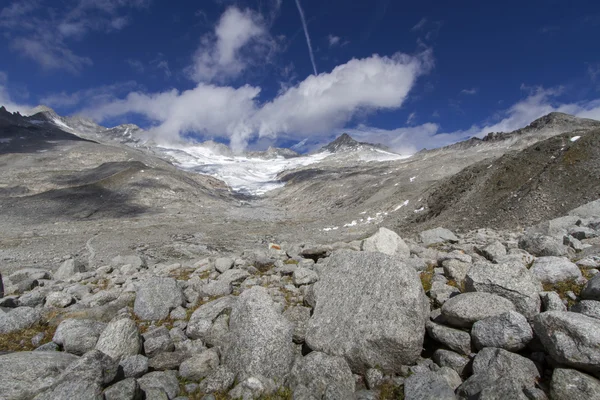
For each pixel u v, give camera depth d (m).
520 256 8.82
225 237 56.50
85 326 7.16
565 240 10.80
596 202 16.78
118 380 5.59
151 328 8.09
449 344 5.87
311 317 7.04
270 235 58.09
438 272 9.49
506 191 36.72
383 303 6.24
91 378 4.93
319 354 5.84
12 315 8.28
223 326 7.12
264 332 6.12
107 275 14.76
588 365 4.40
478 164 48.56
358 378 5.79
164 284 9.28
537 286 6.42
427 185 67.06
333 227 60.41
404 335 5.70
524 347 5.37
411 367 5.66
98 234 56.50
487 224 32.72
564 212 27.75
